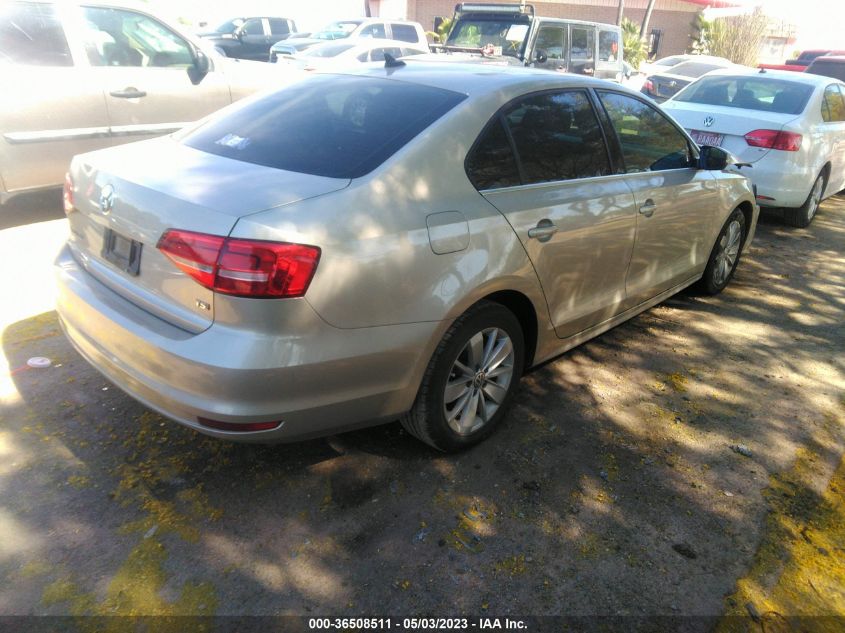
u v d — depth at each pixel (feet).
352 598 7.62
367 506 9.00
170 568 7.86
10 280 15.16
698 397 12.26
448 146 9.15
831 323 15.96
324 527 8.61
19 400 10.71
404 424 9.68
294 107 10.36
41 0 18.43
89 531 8.30
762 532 8.98
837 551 8.75
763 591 8.05
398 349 8.36
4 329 12.92
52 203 21.08
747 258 20.66
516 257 9.63
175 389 7.77
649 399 12.07
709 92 24.79
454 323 9.12
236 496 9.04
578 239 10.79
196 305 7.66
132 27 20.48
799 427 11.49
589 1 91.40
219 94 22.65
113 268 8.87
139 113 20.56
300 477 9.46
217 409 7.49
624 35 83.71
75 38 19.03
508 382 10.47
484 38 38.68
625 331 14.83
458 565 8.13
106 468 9.38
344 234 7.78
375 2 101.19
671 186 13.23
